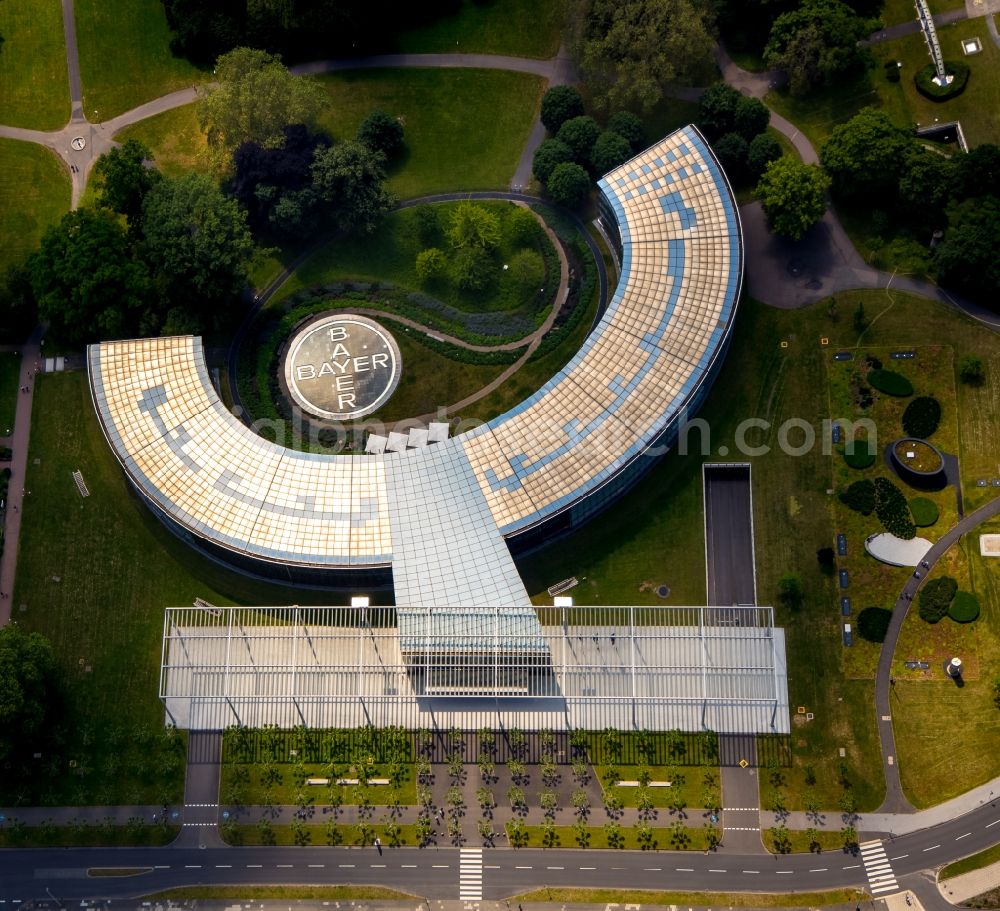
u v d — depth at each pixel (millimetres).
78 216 171375
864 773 153375
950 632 156875
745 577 161750
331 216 176625
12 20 192000
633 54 173750
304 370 173625
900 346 168125
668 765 154500
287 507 158750
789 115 180875
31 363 174250
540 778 154875
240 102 171125
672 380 161250
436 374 172500
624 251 167000
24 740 156875
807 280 172625
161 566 164750
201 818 156000
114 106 189500
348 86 188250
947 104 177750
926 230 172750
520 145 183750
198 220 165875
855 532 161250
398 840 154250
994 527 160000
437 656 153875
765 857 151875
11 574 165875
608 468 157625
